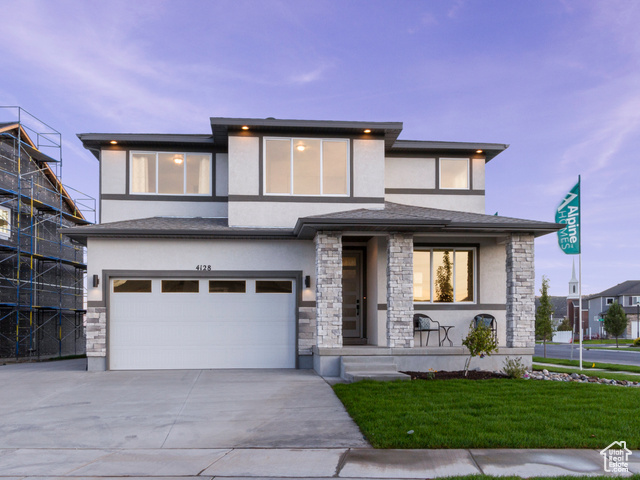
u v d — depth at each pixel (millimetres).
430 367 12367
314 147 14406
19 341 20172
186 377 11812
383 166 14500
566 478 5086
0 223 19516
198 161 15445
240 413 8234
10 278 19891
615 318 40594
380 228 12312
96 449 6477
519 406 8180
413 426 7020
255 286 13773
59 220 23781
